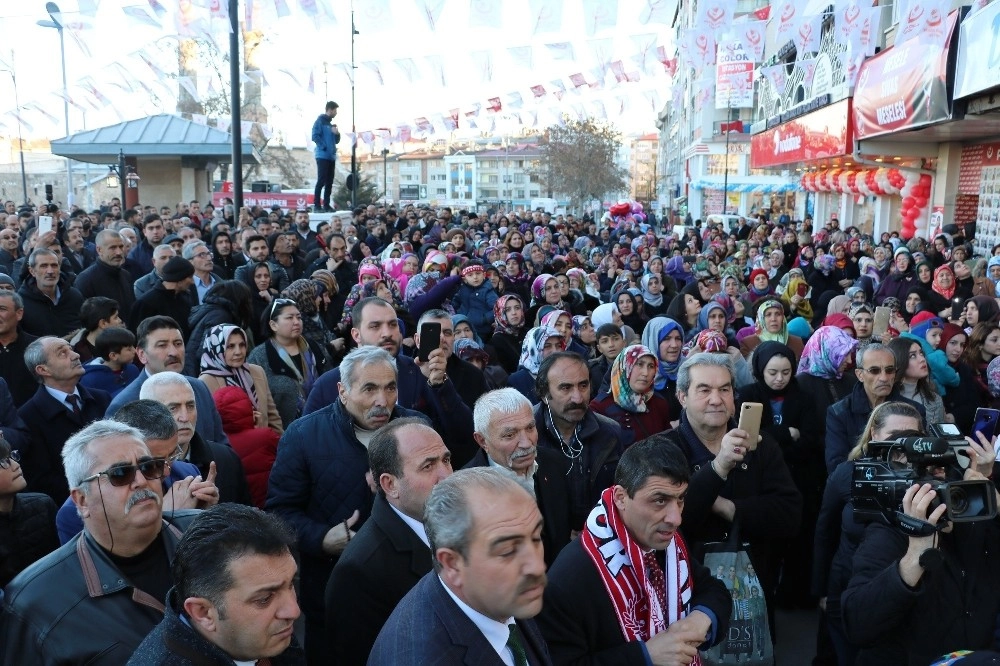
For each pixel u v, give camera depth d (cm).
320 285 780
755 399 500
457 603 210
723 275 1130
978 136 1561
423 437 291
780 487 382
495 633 210
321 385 452
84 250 1053
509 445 337
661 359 572
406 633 210
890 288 1108
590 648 266
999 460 368
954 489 260
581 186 5675
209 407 441
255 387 511
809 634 476
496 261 1190
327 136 1605
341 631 282
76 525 318
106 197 4203
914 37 1174
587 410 407
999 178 1525
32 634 250
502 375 605
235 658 211
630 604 268
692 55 1072
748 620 332
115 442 266
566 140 5638
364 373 360
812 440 499
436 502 208
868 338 661
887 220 2228
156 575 271
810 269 1359
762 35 1082
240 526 214
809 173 2725
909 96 1289
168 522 289
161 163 2648
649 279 976
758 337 689
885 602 277
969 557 292
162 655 208
